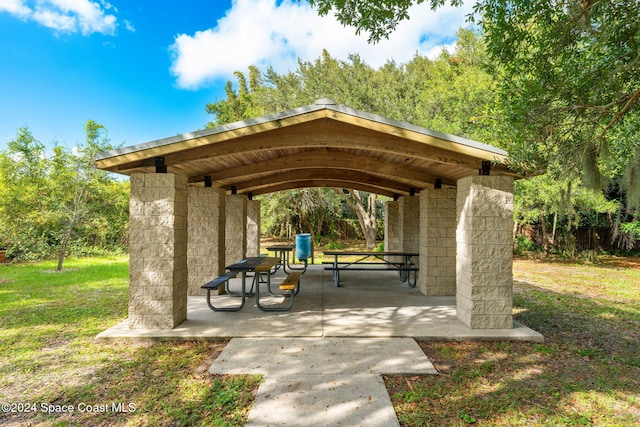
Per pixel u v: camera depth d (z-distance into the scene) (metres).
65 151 10.46
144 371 3.24
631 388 2.96
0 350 3.80
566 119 4.38
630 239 13.57
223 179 6.45
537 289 7.92
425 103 13.72
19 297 6.72
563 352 3.78
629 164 3.57
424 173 6.37
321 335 4.10
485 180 4.41
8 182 11.86
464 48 14.30
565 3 3.78
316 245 19.83
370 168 5.87
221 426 2.35
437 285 6.50
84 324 4.83
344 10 4.39
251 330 4.27
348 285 7.68
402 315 5.03
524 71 4.33
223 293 6.64
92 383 3.00
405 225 8.73
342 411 2.50
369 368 3.23
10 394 2.81
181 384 2.96
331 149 5.78
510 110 4.15
